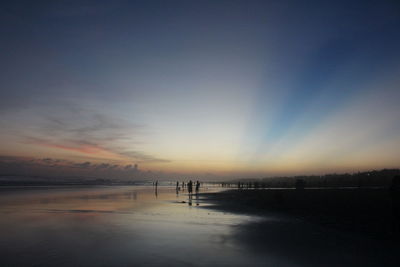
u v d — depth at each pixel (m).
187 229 16.22
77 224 17.81
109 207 27.92
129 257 10.62
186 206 29.22
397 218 16.97
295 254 11.09
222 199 38.88
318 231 15.56
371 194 35.12
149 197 43.56
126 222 18.69
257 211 24.61
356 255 10.95
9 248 11.84
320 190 49.06
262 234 14.82
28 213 23.02
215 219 20.03
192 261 10.18
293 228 16.52
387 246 12.30
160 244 12.62
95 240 13.37
